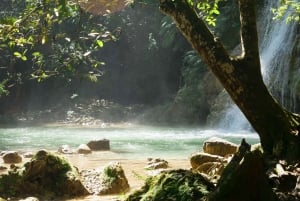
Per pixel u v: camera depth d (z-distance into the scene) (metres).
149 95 26.64
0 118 22.88
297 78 16.42
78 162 9.43
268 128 6.03
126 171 8.30
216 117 19.23
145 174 7.94
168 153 11.07
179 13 6.18
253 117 6.09
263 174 3.90
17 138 14.84
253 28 6.19
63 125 20.91
